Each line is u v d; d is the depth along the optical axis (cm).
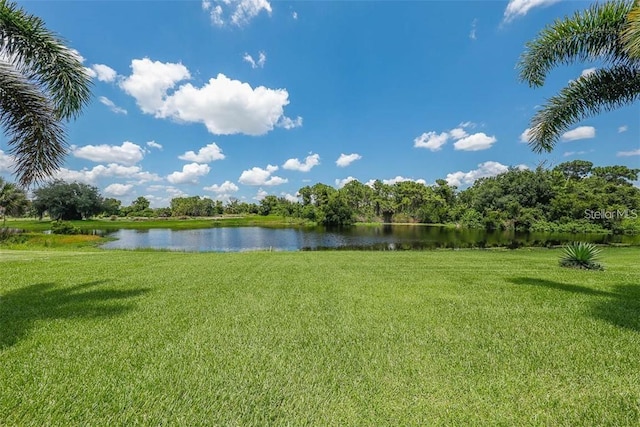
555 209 3291
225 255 1180
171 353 282
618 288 564
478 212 4094
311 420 191
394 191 6794
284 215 7119
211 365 260
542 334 334
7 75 441
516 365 264
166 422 187
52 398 210
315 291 535
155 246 2395
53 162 505
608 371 254
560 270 773
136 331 337
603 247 1727
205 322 369
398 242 2558
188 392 219
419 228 4700
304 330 345
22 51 435
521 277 670
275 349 293
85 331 335
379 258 1075
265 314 403
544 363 267
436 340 317
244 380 236
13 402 204
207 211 8956
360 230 4341
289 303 457
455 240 2602
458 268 810
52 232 2952
